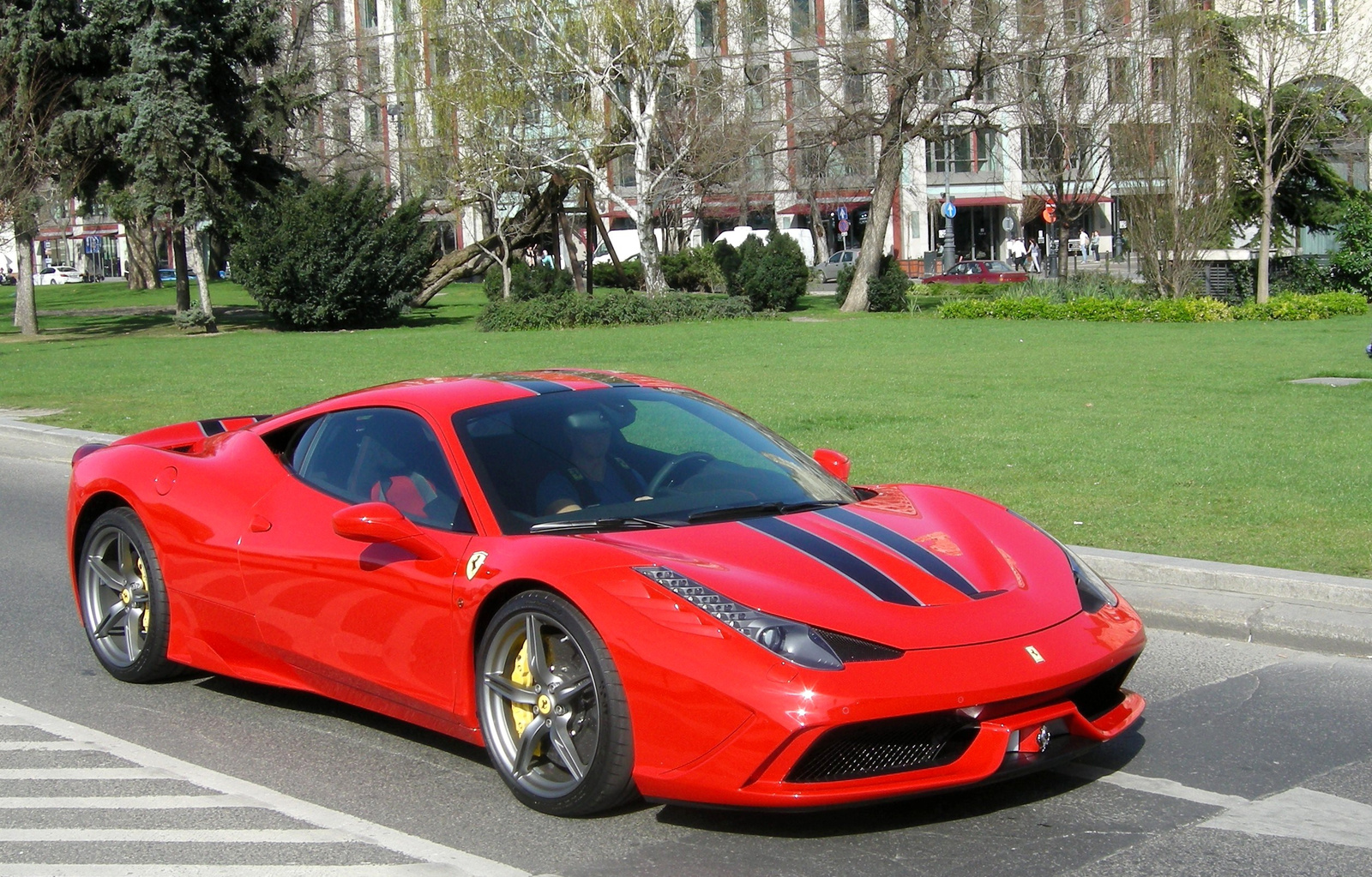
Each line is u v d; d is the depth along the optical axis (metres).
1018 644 3.86
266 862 3.87
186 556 5.46
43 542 9.32
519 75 37.66
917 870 3.70
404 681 4.62
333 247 35.31
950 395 16.44
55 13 33.22
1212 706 5.31
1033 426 13.42
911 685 3.63
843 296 39.56
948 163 61.91
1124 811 4.17
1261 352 21.91
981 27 35.12
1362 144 36.53
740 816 4.12
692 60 43.06
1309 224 37.62
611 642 3.86
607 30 36.44
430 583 4.46
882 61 36.62
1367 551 7.48
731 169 48.75
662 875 3.70
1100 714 4.21
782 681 3.60
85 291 66.44
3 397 18.41
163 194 34.84
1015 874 3.68
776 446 5.27
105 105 33.69
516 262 43.25
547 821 4.14
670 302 34.34
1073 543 7.87
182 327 35.78
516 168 39.25
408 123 40.22
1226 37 33.03
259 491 5.34
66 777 4.67
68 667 6.21
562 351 24.73
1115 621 4.23
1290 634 6.20
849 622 3.77
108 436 13.94
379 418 5.14
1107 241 65.25
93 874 3.81
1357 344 23.31
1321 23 34.12
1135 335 26.64
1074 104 38.31
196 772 4.70
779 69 44.06
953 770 3.75
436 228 40.31
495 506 4.51
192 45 34.47
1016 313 33.16
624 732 3.87
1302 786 4.39
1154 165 32.78
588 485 4.64
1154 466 10.79
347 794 4.45
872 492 5.16
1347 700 5.36
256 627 5.20
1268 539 7.88
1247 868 3.72
